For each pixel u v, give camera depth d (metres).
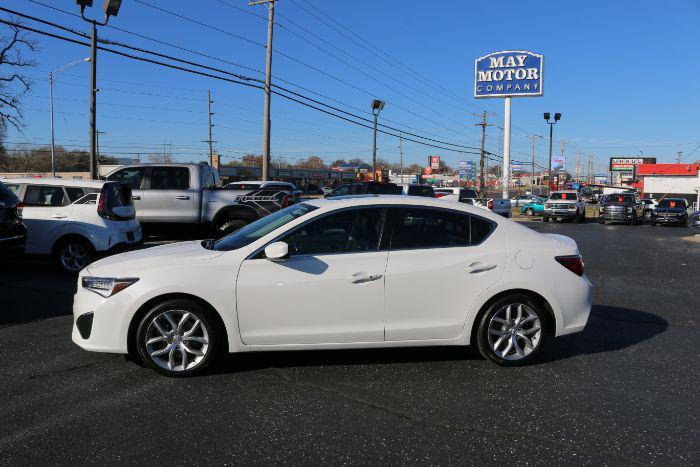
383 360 5.09
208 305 4.54
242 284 4.50
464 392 4.36
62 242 9.25
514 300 4.88
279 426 3.72
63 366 4.81
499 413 3.99
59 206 9.34
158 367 4.52
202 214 11.84
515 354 4.96
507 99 42.62
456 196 27.45
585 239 19.94
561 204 33.28
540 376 4.75
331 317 4.62
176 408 3.99
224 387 4.39
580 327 5.03
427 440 3.56
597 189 92.38
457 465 3.26
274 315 4.55
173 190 11.78
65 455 3.31
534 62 41.62
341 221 4.76
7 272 9.56
